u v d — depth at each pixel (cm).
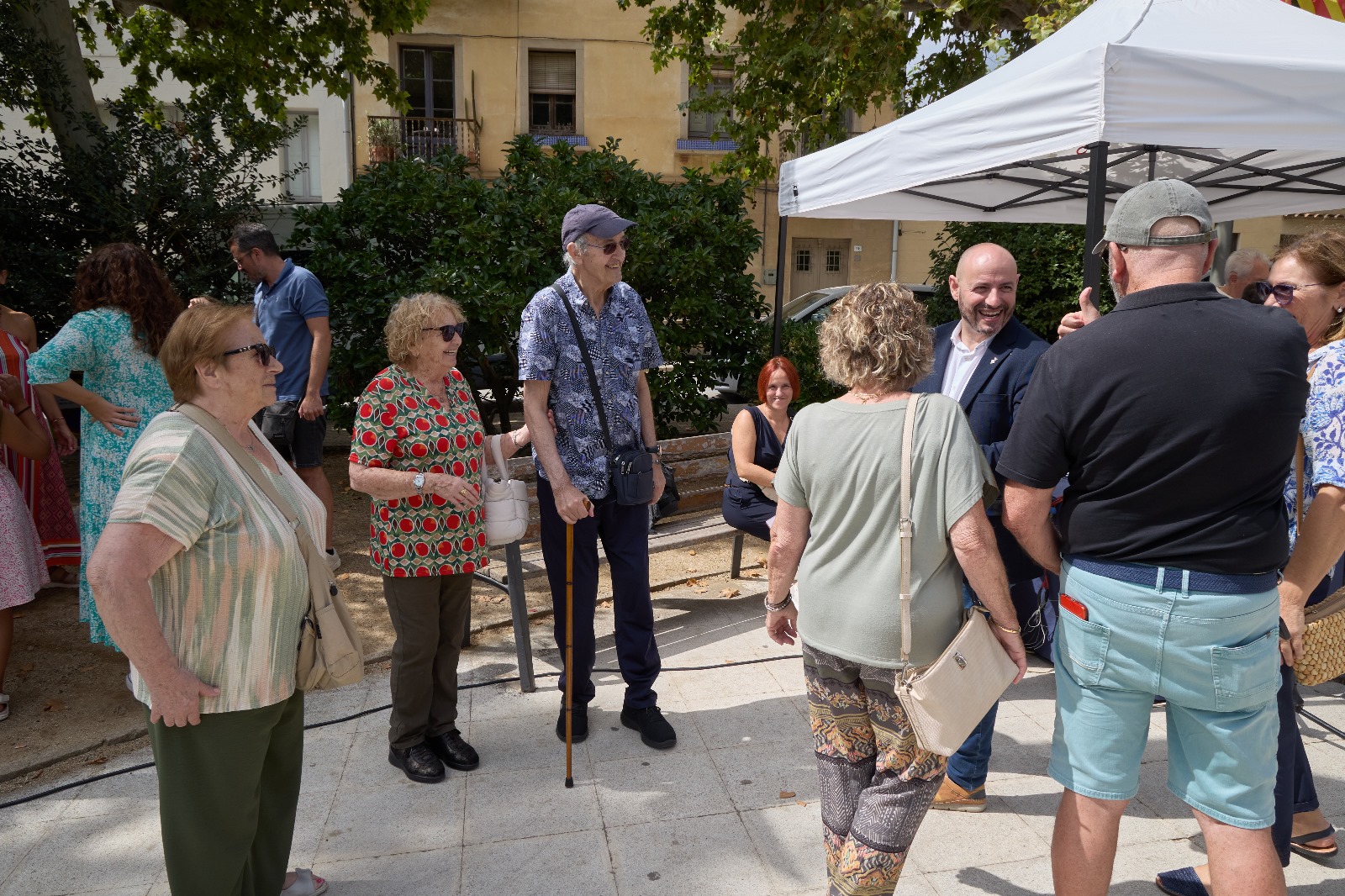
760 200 1855
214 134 885
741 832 277
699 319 705
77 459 821
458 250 685
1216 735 180
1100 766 189
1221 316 171
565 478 303
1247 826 180
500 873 258
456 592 312
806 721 351
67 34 835
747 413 444
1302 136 286
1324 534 199
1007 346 279
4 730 352
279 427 511
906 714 192
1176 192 179
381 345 681
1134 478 174
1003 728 340
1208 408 166
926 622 192
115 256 363
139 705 374
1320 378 205
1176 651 174
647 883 253
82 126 824
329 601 209
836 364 205
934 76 1008
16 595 351
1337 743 324
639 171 748
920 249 1944
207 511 185
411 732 312
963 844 266
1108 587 179
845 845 208
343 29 1123
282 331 510
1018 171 483
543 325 312
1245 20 339
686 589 521
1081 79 284
